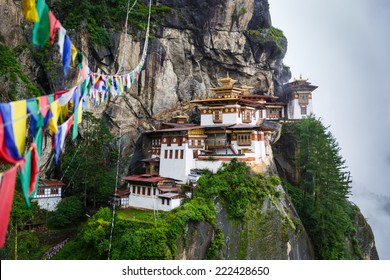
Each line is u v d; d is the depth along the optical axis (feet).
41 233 128.88
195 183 144.05
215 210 126.72
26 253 114.83
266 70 223.92
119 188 164.25
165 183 143.02
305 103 217.97
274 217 135.54
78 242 118.42
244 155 144.97
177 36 189.88
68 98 30.99
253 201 134.31
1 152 21.53
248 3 200.64
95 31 163.43
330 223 151.84
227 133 160.04
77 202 140.97
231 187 135.44
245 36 210.79
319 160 159.43
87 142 155.12
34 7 25.35
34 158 24.84
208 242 120.16
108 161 163.32
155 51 180.45
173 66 189.67
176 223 112.06
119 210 140.87
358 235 184.75
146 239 106.52
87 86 41.55
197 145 158.61
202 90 200.64
